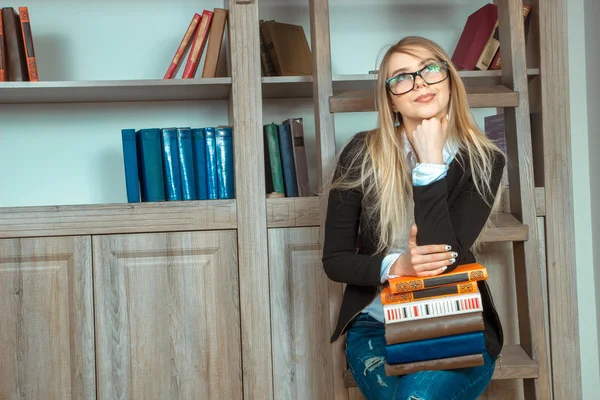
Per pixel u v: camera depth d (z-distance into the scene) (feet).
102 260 7.10
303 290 7.32
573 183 8.38
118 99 8.23
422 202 4.75
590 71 8.29
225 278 7.23
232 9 7.20
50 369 7.03
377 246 5.38
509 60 6.70
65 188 8.36
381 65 5.24
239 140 7.21
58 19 8.36
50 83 7.11
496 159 5.28
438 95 5.04
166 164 7.44
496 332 5.08
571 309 7.50
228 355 7.22
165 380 7.15
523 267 6.47
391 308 4.65
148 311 7.14
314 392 7.34
